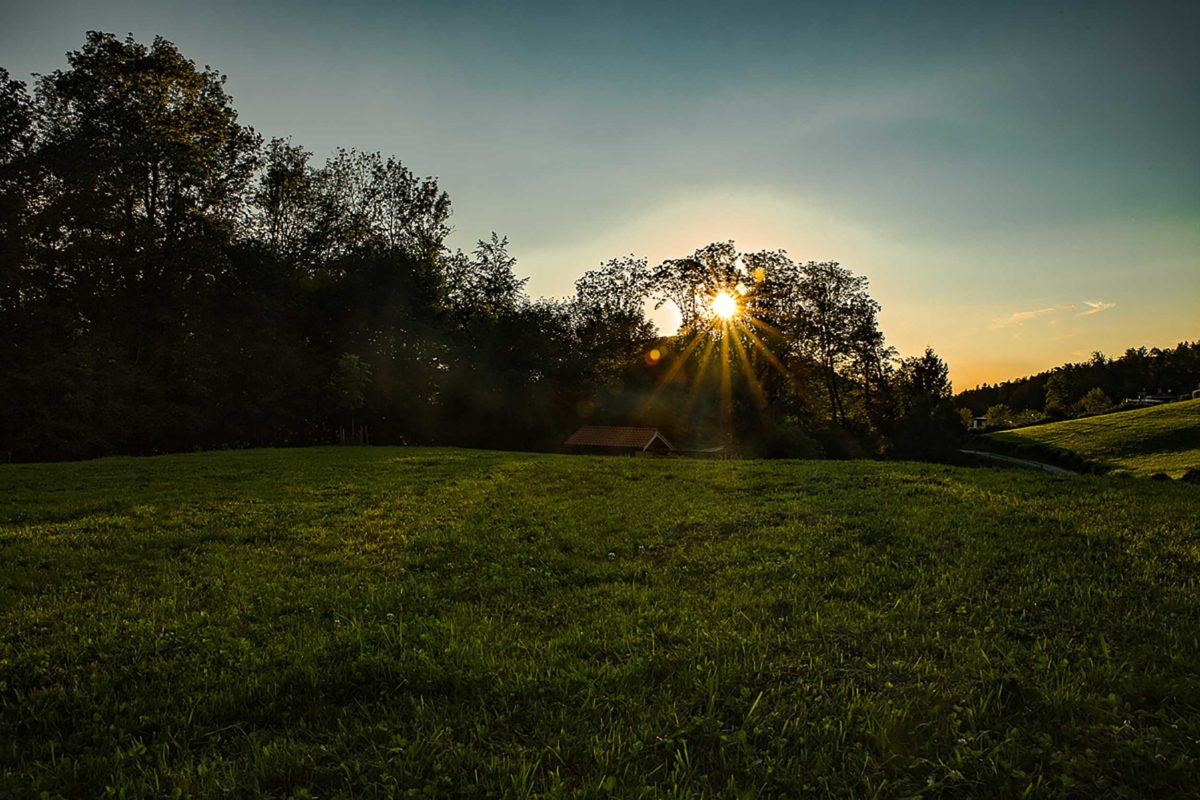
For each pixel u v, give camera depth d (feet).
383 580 29.04
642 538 37.06
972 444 232.94
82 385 108.99
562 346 195.11
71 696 17.66
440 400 175.22
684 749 13.87
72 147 117.50
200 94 138.41
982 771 12.77
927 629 20.61
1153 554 27.91
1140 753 13.03
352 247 168.25
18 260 107.76
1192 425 183.01
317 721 16.25
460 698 17.02
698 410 187.01
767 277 176.45
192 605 25.61
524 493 54.29
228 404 141.18
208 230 139.74
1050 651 18.57
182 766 14.07
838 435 184.75
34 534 37.91
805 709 15.38
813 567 28.81
